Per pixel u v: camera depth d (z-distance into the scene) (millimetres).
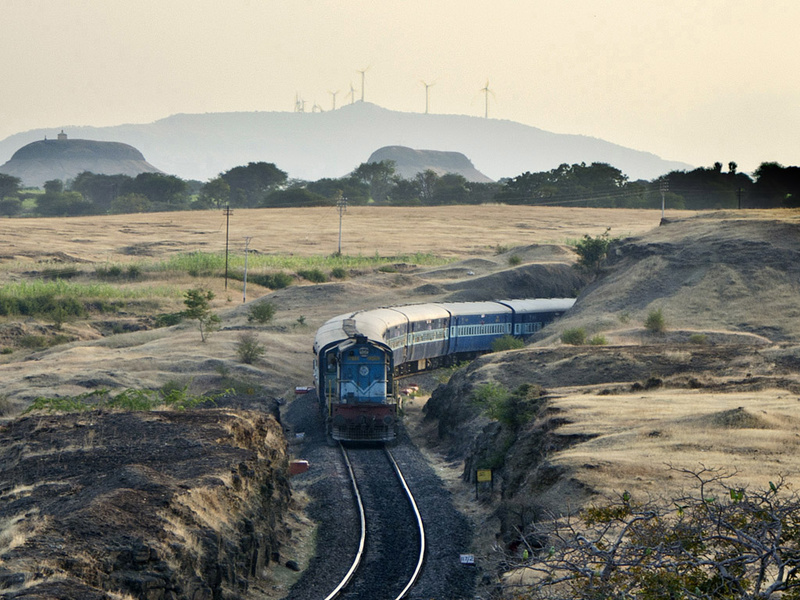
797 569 25734
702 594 25203
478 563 55312
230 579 46062
